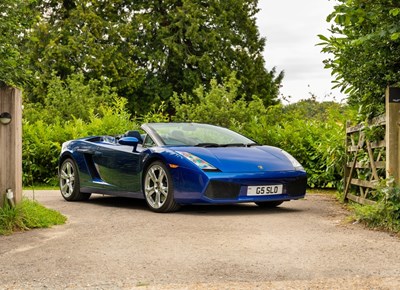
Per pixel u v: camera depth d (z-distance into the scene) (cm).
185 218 718
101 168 907
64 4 3312
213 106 1667
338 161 934
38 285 408
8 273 442
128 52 3156
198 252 509
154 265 462
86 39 3044
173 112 3253
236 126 1460
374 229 620
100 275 433
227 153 785
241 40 3375
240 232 606
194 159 757
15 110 648
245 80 3228
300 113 1700
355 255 491
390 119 671
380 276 421
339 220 693
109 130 1434
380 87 704
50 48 2983
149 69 3272
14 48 620
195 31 3127
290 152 1259
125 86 3045
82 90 1989
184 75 3134
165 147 802
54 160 1376
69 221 705
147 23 3172
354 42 601
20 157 662
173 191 767
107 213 783
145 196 808
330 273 432
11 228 621
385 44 649
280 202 836
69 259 486
